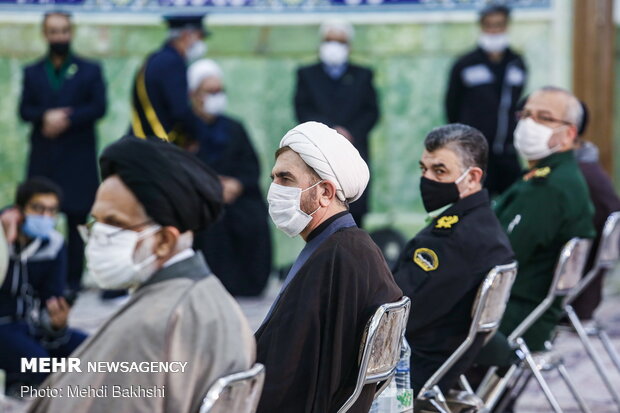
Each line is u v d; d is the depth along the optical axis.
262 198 18.75
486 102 19.28
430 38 20.59
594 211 11.24
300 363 6.38
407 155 20.80
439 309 8.18
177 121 16.75
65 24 18.70
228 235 18.50
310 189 6.84
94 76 18.81
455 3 20.52
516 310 9.95
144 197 5.33
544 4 20.09
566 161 10.36
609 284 19.30
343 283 6.52
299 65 20.61
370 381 6.55
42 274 11.81
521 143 10.50
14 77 20.25
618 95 20.09
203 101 18.11
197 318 5.26
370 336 6.31
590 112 19.92
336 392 6.59
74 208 18.59
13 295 11.65
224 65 20.67
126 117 20.59
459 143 8.52
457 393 8.73
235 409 5.24
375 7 20.59
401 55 20.67
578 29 19.95
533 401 12.34
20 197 11.79
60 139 18.70
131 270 5.38
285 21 20.56
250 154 18.61
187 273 5.41
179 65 16.78
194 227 5.47
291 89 20.66
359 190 6.96
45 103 18.67
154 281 5.40
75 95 18.72
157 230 5.40
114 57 20.52
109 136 20.62
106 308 17.81
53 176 18.64
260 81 20.69
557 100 10.39
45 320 11.75
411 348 8.27
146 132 16.70
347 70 19.20
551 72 20.14
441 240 8.30
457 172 8.51
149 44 20.53
